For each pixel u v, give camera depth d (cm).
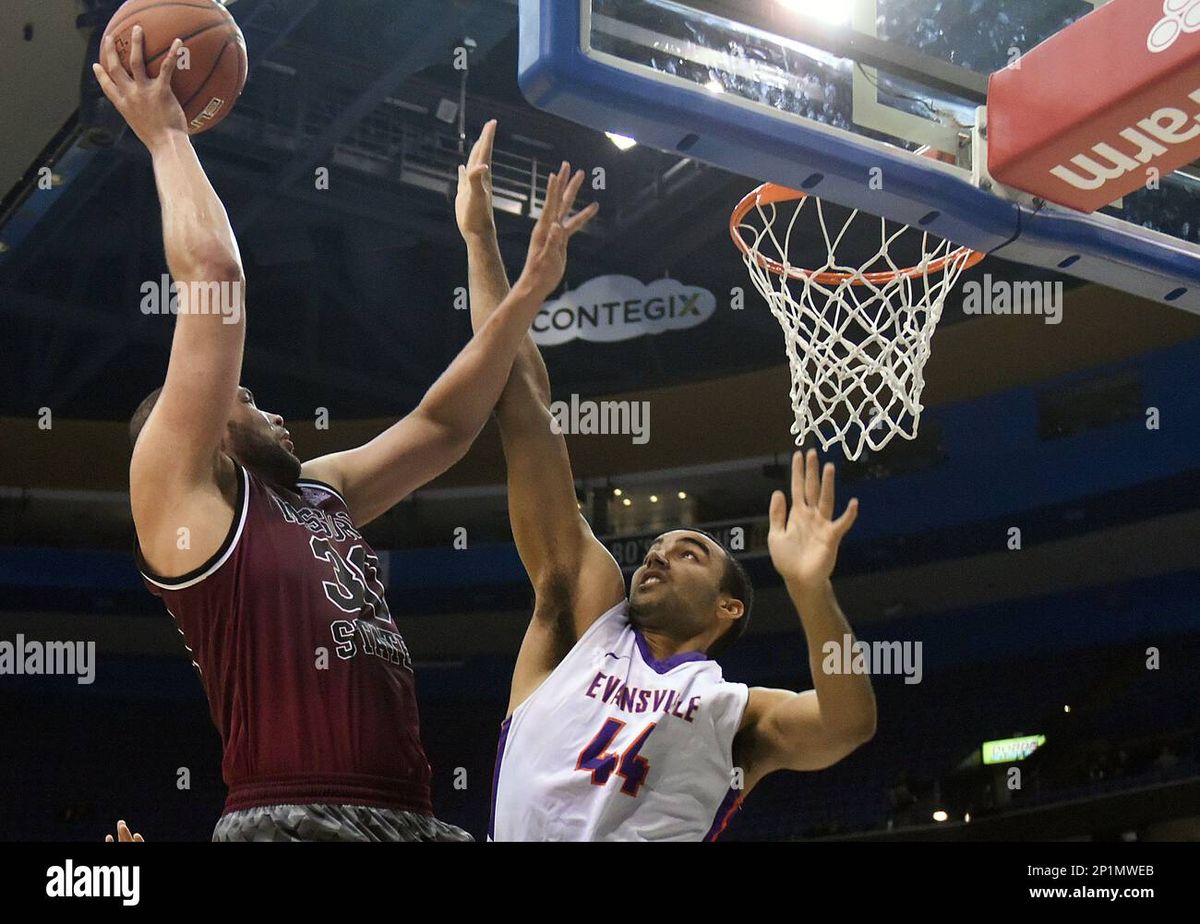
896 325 406
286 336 1476
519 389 296
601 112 292
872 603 1427
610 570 292
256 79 1071
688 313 1237
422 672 1570
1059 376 1273
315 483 261
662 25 296
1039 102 328
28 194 920
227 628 229
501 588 1462
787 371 1355
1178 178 371
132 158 1043
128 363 1508
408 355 1373
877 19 331
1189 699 1291
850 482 1363
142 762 1498
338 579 239
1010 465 1289
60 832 1436
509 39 1102
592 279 1261
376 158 1138
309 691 226
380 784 228
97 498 1440
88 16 732
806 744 260
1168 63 299
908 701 1441
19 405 1435
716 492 1444
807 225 1166
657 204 1170
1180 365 1209
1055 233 347
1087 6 354
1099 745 1268
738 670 1484
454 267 1376
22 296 1245
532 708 273
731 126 301
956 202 333
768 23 313
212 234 234
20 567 1432
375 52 1029
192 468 230
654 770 261
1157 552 1291
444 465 283
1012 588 1380
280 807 221
